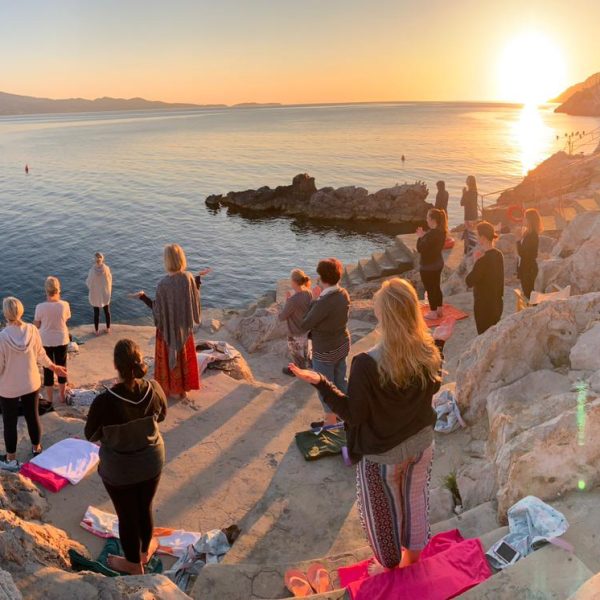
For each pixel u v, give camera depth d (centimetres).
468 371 616
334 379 695
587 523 366
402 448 321
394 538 338
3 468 609
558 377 565
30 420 627
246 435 704
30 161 9862
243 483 614
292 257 3872
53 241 4091
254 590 415
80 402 855
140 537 463
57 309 811
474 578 344
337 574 425
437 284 1059
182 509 572
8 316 600
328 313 661
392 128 18612
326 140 13900
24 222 4697
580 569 320
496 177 6794
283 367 1145
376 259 2216
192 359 771
